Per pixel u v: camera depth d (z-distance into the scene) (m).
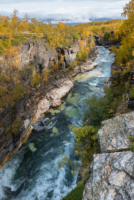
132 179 7.75
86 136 19.48
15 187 18.95
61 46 50.62
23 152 24.17
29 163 22.27
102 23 167.50
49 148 24.97
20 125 22.94
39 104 34.19
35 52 36.78
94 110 22.41
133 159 8.69
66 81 45.75
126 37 29.17
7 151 22.03
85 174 18.27
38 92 37.03
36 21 49.03
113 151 10.12
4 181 19.64
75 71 56.59
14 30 35.41
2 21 38.28
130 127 11.11
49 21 54.12
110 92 26.28
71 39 62.25
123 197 7.23
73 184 18.78
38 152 24.25
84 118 25.16
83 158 20.64
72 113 34.09
